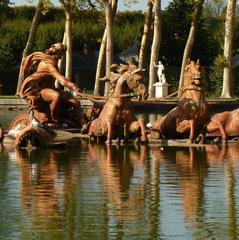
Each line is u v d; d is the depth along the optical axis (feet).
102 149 106.93
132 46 395.14
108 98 114.62
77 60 397.80
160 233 59.26
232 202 68.95
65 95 124.98
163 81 266.16
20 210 66.08
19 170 86.89
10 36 357.00
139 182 78.64
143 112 211.20
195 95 115.24
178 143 112.88
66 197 71.15
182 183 78.18
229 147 109.40
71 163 92.43
